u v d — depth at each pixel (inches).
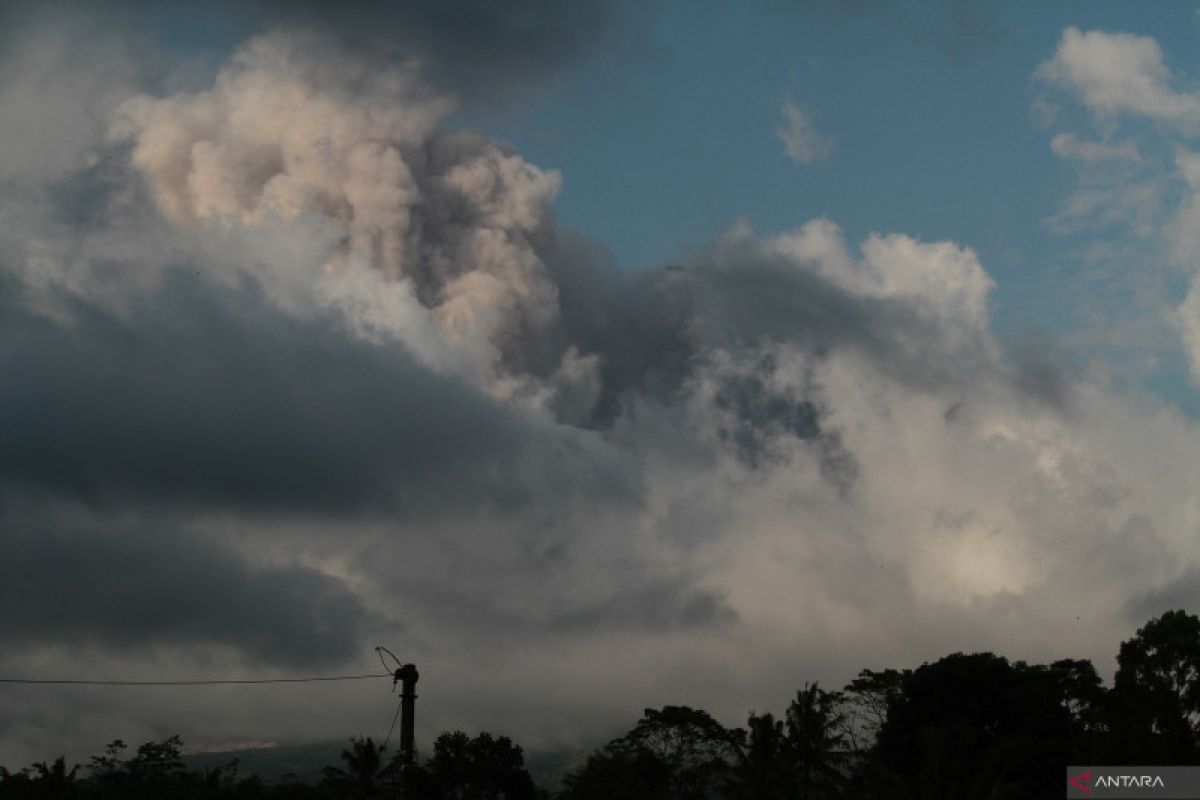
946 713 2871.6
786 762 3085.6
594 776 3193.9
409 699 2380.7
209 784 3759.8
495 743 4200.3
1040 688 2903.5
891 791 2573.8
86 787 3757.4
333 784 3663.9
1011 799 2461.9
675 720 3809.1
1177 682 3063.5
